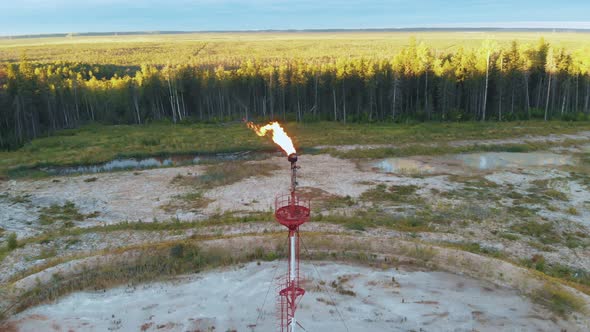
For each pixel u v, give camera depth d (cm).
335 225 2836
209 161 4719
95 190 3775
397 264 2397
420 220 2978
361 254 2470
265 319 1931
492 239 2700
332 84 7519
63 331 1856
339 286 2180
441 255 2433
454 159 4691
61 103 7550
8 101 6325
